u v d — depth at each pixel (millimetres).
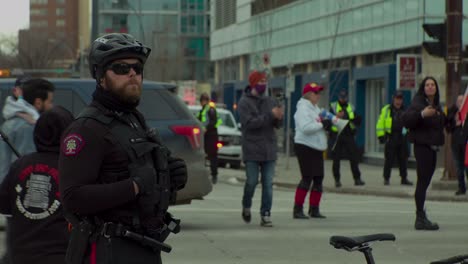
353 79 44312
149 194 5500
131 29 119375
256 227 16156
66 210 5555
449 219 17703
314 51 50094
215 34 75812
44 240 7414
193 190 15695
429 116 15227
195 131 15797
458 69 24578
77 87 15617
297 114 17359
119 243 5535
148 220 5566
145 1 120062
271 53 57688
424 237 14969
